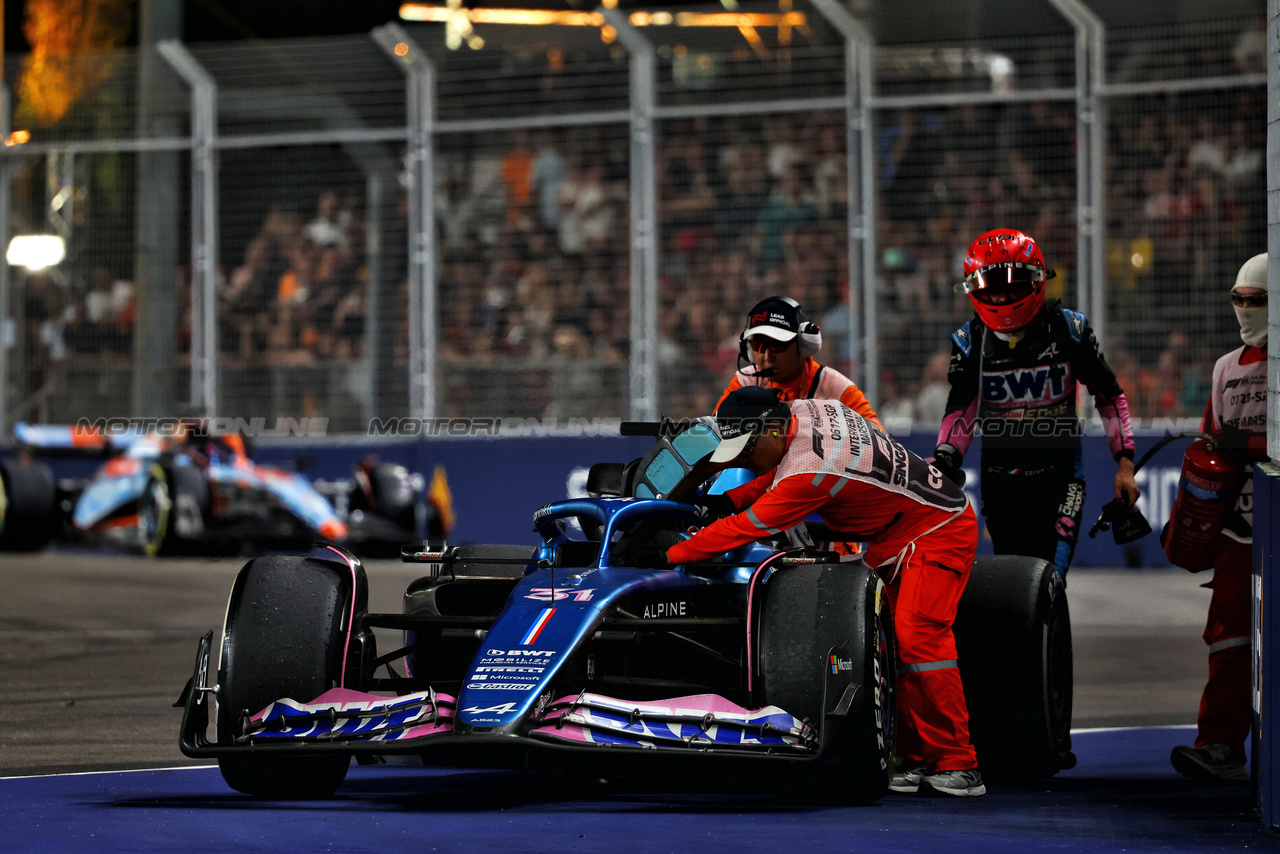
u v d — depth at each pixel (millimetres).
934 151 50812
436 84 53469
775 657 16859
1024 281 22922
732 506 20250
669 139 52562
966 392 23906
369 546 56812
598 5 72375
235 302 56938
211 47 55500
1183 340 49250
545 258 54531
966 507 19750
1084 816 17656
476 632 18219
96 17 79000
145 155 56469
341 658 17844
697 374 52719
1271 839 16312
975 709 21016
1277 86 17734
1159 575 49406
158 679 30562
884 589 18031
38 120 57000
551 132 53781
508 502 54031
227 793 19453
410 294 54125
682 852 15070
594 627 17062
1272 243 18000
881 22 49844
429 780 20969
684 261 52719
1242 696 21156
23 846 15508
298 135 54406
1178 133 48781
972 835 16250
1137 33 48500
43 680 30375
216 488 54531
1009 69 49531
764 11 50969
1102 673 31906
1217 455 21141
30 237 57625
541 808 18000
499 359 54438
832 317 51938
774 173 52031
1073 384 23719
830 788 18078
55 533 58438
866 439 18781
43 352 58469
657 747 15984
